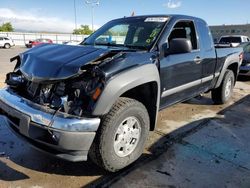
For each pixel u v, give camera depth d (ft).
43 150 8.93
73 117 8.36
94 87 8.52
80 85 8.70
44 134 8.55
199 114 17.31
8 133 13.39
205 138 13.46
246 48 33.32
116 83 8.74
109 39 13.39
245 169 10.66
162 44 11.50
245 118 16.78
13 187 9.08
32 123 8.71
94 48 9.81
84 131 8.36
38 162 10.73
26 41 146.51
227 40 56.03
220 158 11.45
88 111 8.51
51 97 9.04
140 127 10.39
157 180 9.70
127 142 10.02
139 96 10.85
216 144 12.80
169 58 11.73
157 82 10.66
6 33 142.10
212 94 19.39
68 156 8.70
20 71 10.75
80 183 9.48
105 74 8.59
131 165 10.65
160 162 10.94
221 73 17.53
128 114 9.58
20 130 9.09
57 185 9.32
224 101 19.52
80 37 164.55
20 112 9.01
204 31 15.20
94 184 9.43
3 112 10.34
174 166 10.68
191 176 10.03
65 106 8.48
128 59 9.55
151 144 12.56
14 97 9.71
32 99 9.50
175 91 12.78
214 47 16.31
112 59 9.16
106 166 9.52
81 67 8.57
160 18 12.96
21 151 11.57
